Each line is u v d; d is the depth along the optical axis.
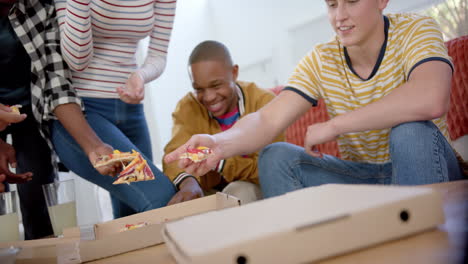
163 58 1.49
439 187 0.65
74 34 1.17
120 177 0.95
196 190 1.22
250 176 1.44
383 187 0.47
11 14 1.24
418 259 0.34
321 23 3.06
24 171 1.39
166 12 1.43
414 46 0.97
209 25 4.04
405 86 0.89
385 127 0.90
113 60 1.36
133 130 1.49
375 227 0.40
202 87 1.42
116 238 0.65
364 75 1.09
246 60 3.80
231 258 0.36
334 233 0.38
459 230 0.40
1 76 1.30
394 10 2.32
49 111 1.27
